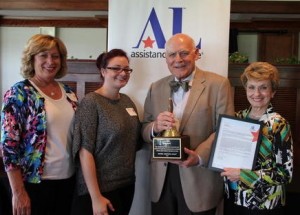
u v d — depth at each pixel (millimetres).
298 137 2482
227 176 1685
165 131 1800
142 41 2299
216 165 1728
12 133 1692
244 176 1643
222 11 2229
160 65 2291
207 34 2250
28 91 1764
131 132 1913
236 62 2639
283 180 1612
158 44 2283
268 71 1645
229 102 1882
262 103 1681
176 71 1887
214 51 2250
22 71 1847
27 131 1742
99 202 1740
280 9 4711
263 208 1655
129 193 1964
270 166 1639
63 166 1849
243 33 6633
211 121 1888
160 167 1956
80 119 1774
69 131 1863
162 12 2271
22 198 1721
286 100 2492
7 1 5055
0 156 2186
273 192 1653
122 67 1856
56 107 1831
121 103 1940
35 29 7426
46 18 7293
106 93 1888
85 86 2537
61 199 1891
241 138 1699
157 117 1893
